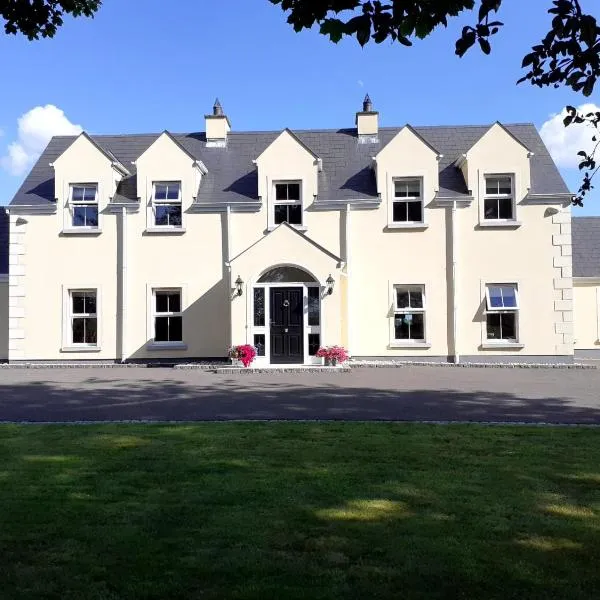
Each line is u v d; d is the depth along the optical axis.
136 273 21.92
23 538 4.99
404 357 21.38
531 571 4.36
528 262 21.30
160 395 13.23
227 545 4.82
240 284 19.83
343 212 21.77
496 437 8.46
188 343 21.67
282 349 19.88
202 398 12.73
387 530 5.10
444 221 21.55
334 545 4.80
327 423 9.51
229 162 23.67
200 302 21.78
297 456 7.47
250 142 24.47
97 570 4.41
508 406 11.50
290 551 4.70
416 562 4.50
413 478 6.56
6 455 7.62
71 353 21.78
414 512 5.53
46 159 24.16
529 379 16.19
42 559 4.61
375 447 7.90
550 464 7.08
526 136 24.06
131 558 4.60
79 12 6.81
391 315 21.47
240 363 19.27
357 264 21.66
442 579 4.24
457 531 5.08
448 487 6.24
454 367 19.98
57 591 4.12
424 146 21.67
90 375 17.83
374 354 21.47
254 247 19.89
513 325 21.36
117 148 24.75
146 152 22.11
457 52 4.56
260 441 8.27
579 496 5.98
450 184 22.11
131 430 9.03
